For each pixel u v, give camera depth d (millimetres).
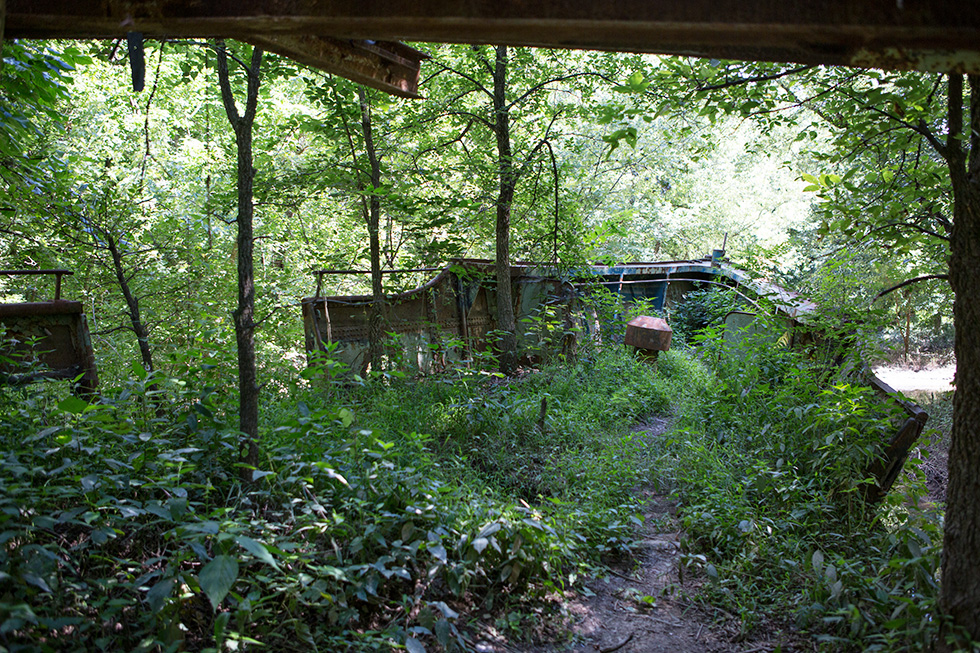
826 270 7180
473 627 3781
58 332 5566
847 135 5199
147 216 10938
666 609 4316
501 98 9906
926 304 10156
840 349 7031
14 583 2822
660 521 5602
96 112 12453
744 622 4023
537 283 11578
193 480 4152
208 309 11203
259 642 2945
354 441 4578
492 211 11398
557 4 1910
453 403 7332
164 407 5035
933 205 5148
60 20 2348
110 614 2908
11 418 4043
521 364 11117
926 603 3420
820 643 3803
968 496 3160
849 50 1920
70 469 3701
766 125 5895
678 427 7520
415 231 9359
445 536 4043
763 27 1795
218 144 14102
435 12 1992
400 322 9609
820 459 5496
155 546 3680
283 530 3934
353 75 2961
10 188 6664
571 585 4457
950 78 3520
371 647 3346
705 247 28203
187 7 2213
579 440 7117
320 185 8766
